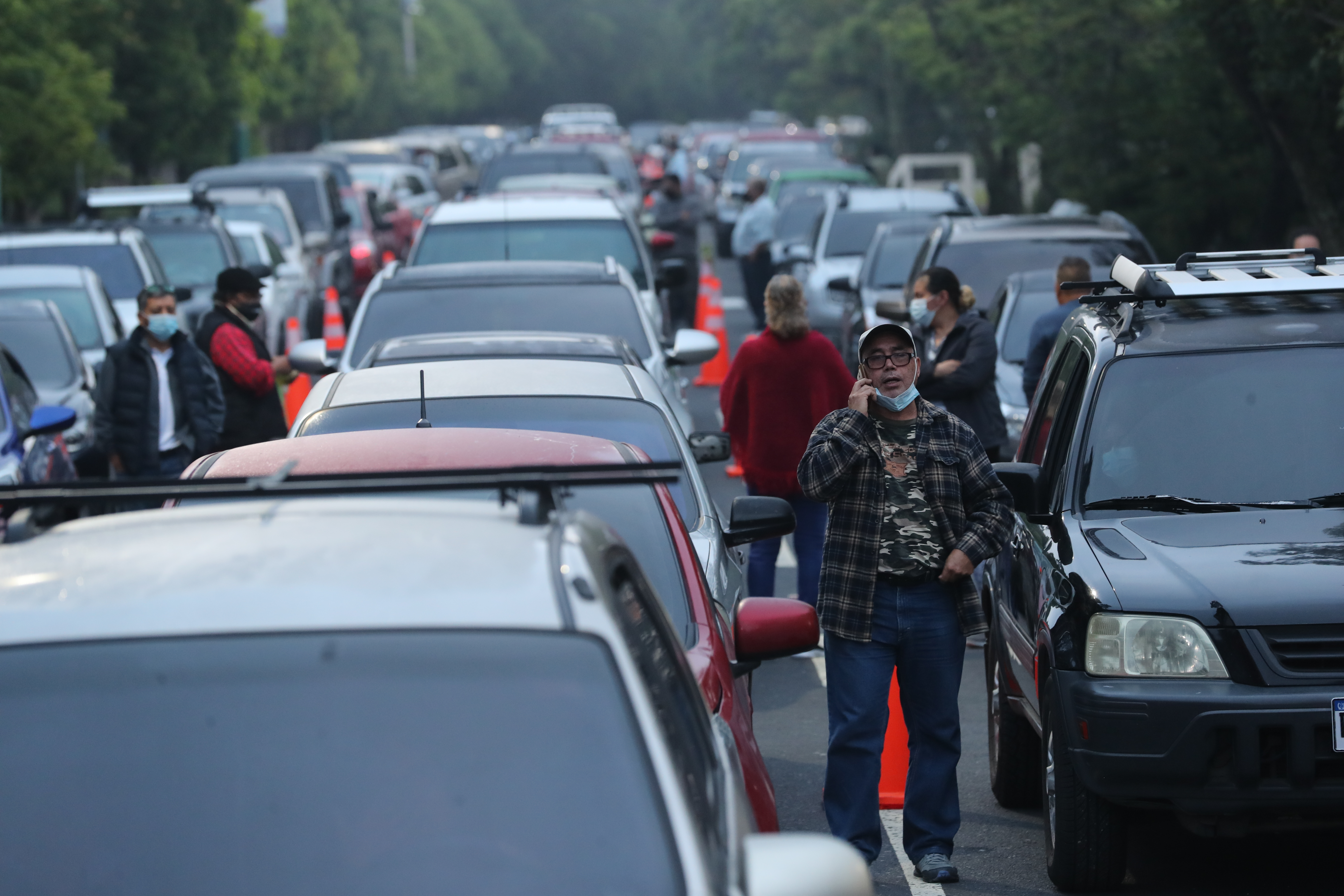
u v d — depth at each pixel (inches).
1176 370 912.3
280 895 394.6
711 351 1626.5
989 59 3796.8
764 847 401.4
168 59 4940.9
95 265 2337.6
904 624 835.4
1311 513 844.6
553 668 425.7
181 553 466.3
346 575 448.1
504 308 1546.5
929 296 1368.1
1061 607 810.2
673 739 435.5
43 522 510.3
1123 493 880.3
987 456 856.3
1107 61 3191.4
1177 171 3198.8
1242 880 851.4
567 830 402.6
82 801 410.0
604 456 798.5
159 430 1513.3
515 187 3272.6
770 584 1321.4
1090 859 807.7
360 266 3348.9
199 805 408.8
